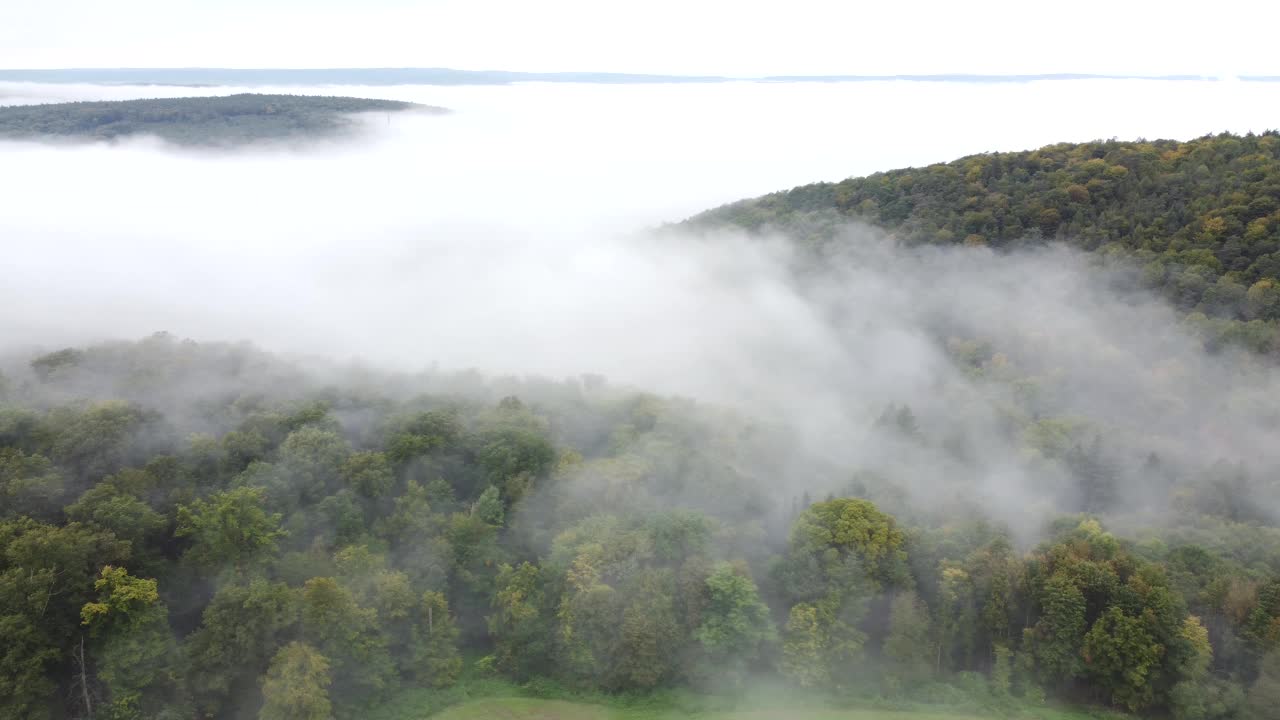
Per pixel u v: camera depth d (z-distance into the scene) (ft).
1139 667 223.10
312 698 214.07
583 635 247.70
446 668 248.93
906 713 233.55
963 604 243.81
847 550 252.42
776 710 237.04
